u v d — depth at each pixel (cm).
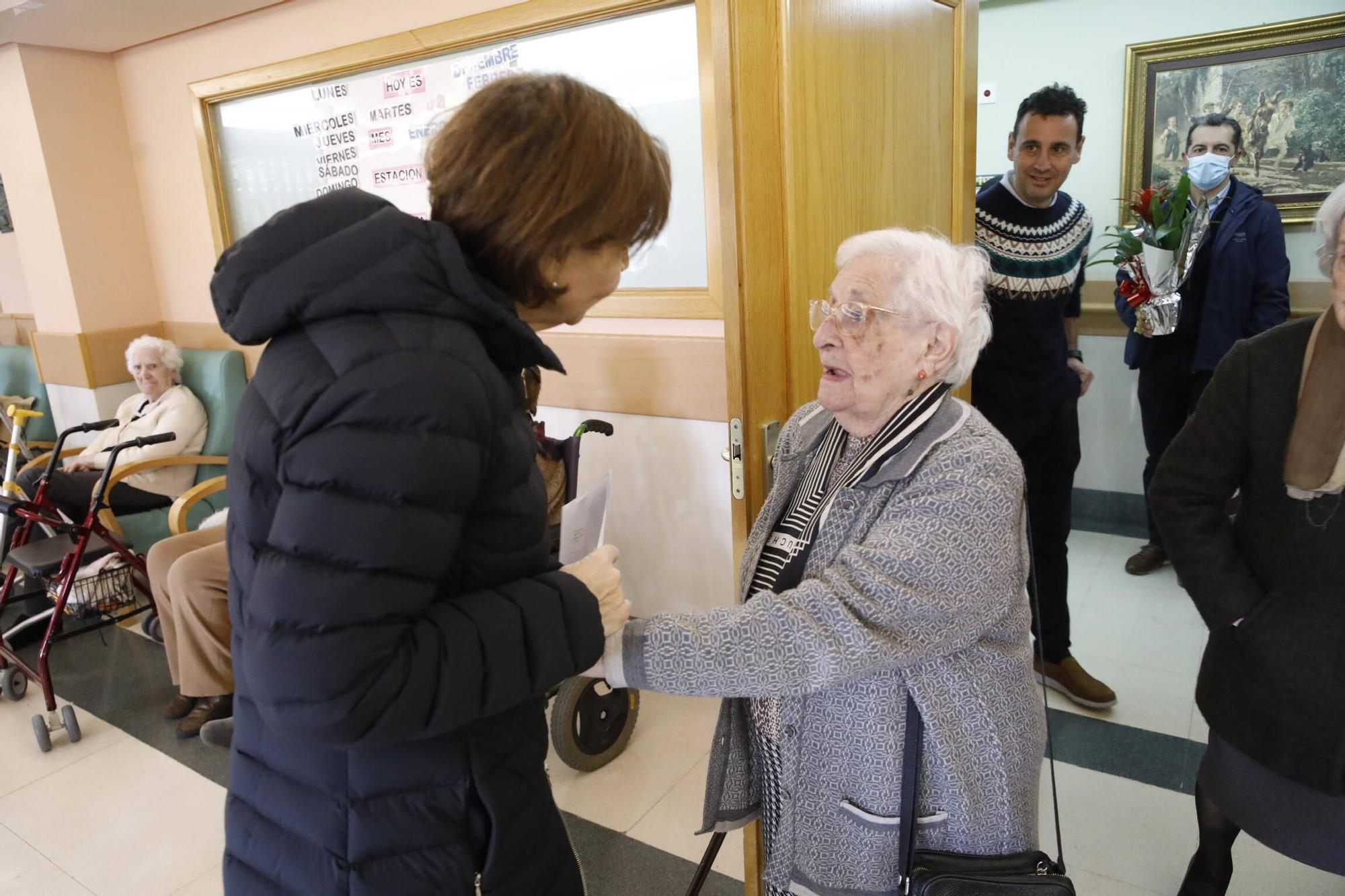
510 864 88
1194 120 332
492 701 74
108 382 389
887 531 98
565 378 272
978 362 242
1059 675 251
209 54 335
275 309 70
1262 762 137
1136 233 290
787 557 118
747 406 142
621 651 94
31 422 414
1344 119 308
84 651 312
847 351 106
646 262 256
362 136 302
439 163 78
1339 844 133
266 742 85
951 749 106
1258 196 297
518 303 81
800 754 115
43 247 382
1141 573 330
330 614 65
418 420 67
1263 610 133
